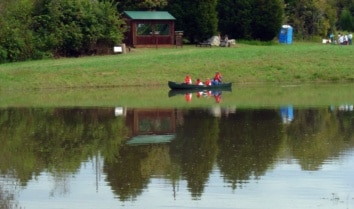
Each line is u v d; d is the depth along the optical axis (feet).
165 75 631.56
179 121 412.36
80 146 336.49
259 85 629.10
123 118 424.87
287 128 383.65
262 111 453.58
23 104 494.59
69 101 511.81
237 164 292.61
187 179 269.85
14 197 248.52
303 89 593.01
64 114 442.91
